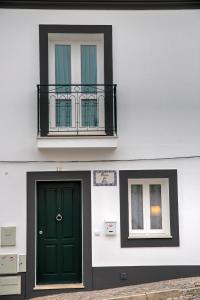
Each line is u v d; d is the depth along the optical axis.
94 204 7.25
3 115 7.23
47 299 6.59
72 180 7.34
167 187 7.43
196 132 7.46
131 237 7.21
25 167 7.21
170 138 7.43
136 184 7.57
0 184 7.14
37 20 7.37
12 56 7.30
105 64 7.38
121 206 7.26
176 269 7.21
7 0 7.29
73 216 7.40
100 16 7.45
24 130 7.24
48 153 7.24
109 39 7.41
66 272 7.33
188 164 7.41
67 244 7.36
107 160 7.31
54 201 7.39
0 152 7.18
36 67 7.33
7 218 7.10
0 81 7.26
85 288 7.10
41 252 7.31
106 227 7.16
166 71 7.50
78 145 7.07
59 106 7.46
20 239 7.09
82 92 7.46
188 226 7.30
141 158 7.36
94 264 7.15
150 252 7.22
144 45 7.49
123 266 7.17
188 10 7.55
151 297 6.21
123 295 6.37
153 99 7.45
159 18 7.52
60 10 7.40
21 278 7.03
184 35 7.54
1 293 6.96
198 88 7.52
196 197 7.36
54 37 7.52
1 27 7.31
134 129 7.39
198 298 6.28
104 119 7.35
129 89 7.43
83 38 7.59
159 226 7.54
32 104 7.29
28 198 7.16
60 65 7.59
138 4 7.48
